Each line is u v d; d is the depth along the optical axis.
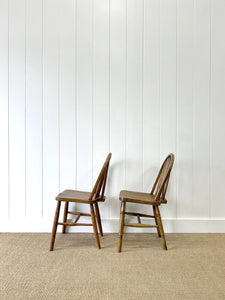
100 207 2.42
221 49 2.39
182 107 2.40
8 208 2.41
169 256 1.93
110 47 2.38
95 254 1.96
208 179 2.42
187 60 2.39
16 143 2.40
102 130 2.40
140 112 2.40
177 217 2.43
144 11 2.38
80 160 2.41
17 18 2.37
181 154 2.42
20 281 1.59
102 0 2.37
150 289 1.52
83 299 1.42
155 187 2.35
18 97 2.39
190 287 1.54
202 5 2.38
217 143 2.42
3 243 2.14
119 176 2.41
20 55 2.38
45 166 2.40
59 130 2.40
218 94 2.40
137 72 2.39
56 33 2.37
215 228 2.42
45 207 2.41
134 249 2.05
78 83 2.39
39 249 2.03
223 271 1.73
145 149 2.41
